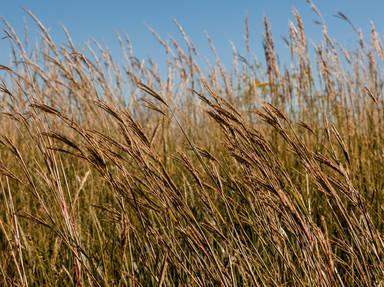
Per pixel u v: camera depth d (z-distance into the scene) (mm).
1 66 1930
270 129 3479
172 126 4129
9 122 3494
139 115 4008
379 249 1796
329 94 4133
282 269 2098
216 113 1775
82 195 3061
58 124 3477
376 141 3602
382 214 2572
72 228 1840
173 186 1678
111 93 3260
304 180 2795
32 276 2129
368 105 4059
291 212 1653
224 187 2738
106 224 2633
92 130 1715
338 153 3346
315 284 1778
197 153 1793
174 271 2066
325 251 1716
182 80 4344
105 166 1703
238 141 1787
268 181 1707
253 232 2396
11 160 3445
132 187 1791
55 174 1840
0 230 2525
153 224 1970
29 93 2012
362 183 2900
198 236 1674
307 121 4055
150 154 1694
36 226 2590
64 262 2324
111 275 2076
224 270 1753
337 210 2428
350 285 2096
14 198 2984
